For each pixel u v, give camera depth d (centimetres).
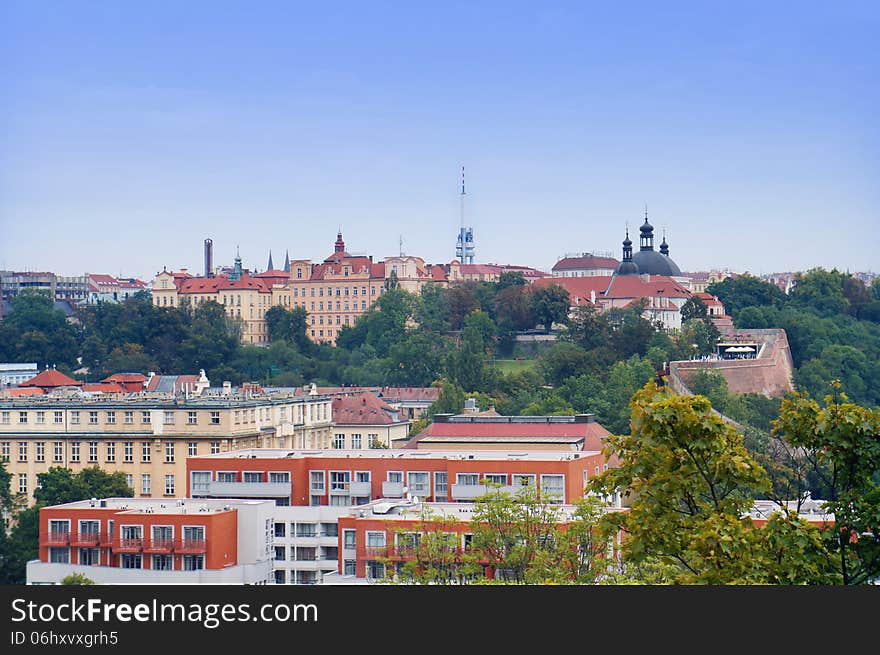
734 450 7681
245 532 16912
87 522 16812
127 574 16300
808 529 7350
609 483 7850
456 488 18338
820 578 7312
